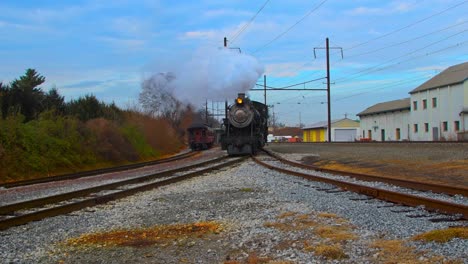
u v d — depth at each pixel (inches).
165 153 2060.8
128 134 1581.0
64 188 648.4
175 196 497.7
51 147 1052.5
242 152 1315.2
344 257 231.5
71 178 826.2
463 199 392.5
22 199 544.7
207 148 2461.9
